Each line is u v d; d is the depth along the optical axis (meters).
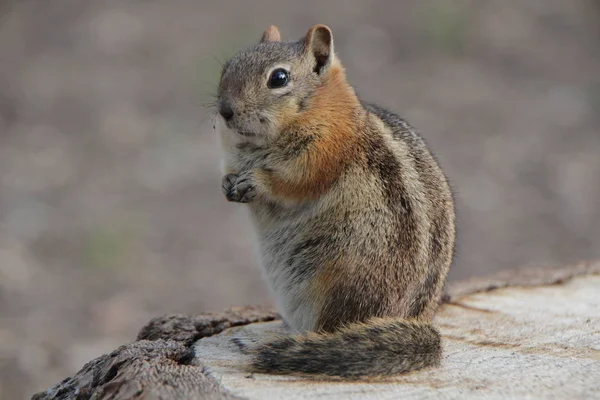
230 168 8.09
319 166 7.39
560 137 21.67
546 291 8.70
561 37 26.77
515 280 9.04
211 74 23.50
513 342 6.88
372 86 23.67
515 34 26.80
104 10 28.11
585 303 8.17
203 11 27.94
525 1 28.64
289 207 7.64
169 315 7.79
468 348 6.74
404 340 6.19
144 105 23.19
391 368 6.08
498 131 21.84
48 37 26.59
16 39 26.41
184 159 20.95
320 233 7.39
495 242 17.55
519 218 18.47
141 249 17.41
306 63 7.83
